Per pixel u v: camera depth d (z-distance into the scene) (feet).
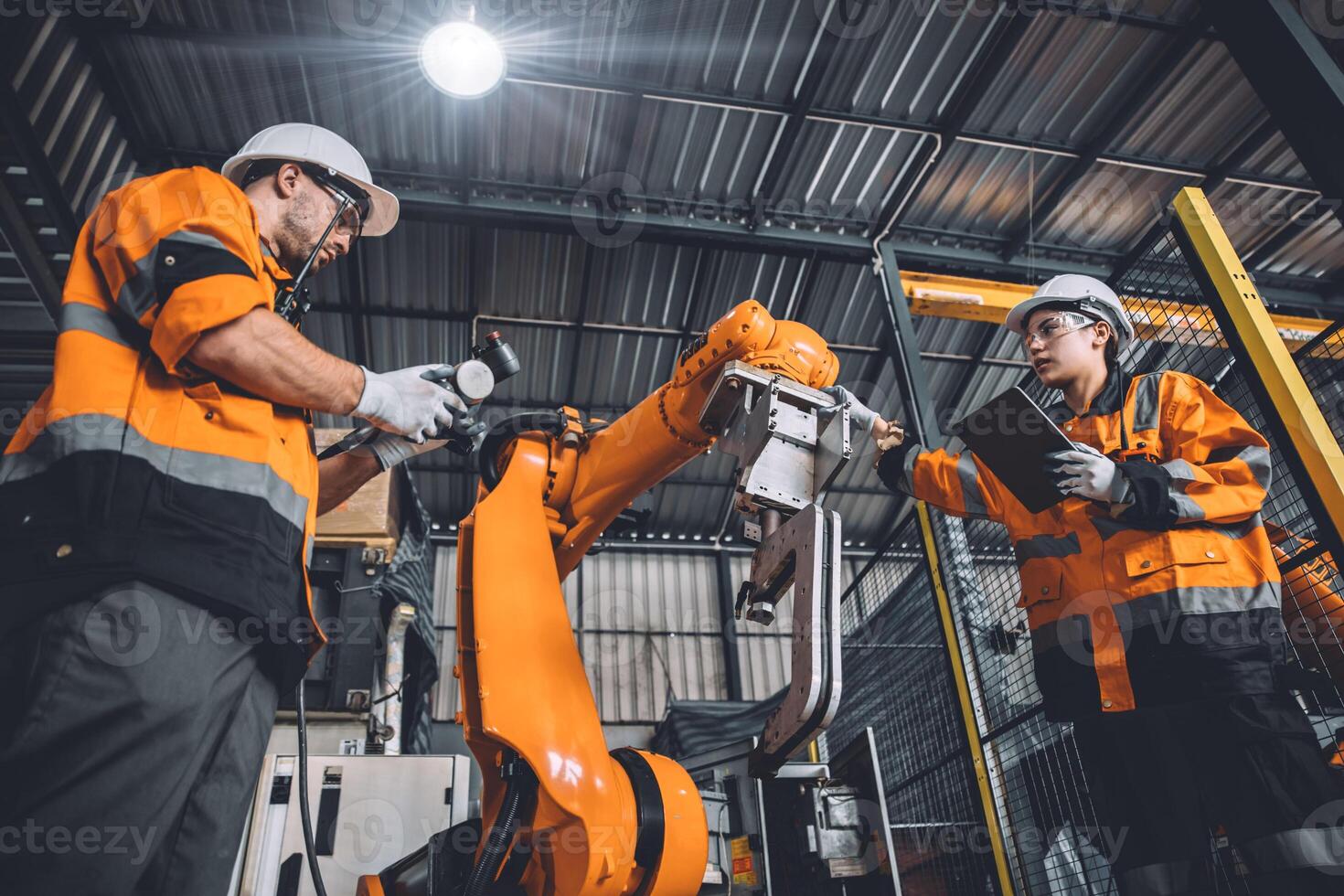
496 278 27.48
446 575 36.73
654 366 30.76
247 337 3.89
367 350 28.89
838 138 24.03
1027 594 7.00
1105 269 28.40
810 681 4.59
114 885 3.12
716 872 7.61
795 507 5.53
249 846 7.41
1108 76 23.17
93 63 19.29
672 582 39.55
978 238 27.37
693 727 27.86
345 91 21.43
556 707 5.76
